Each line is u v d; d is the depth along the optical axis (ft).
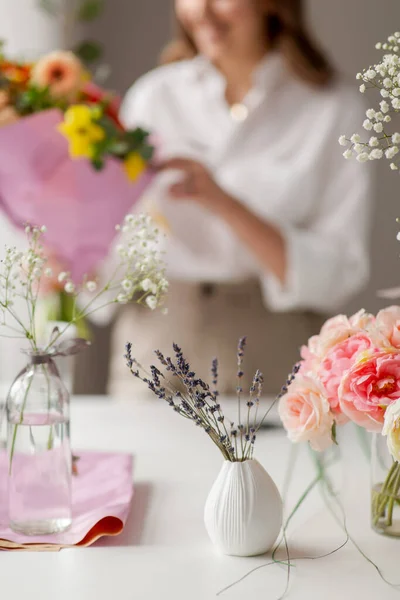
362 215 7.16
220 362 6.97
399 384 3.04
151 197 7.07
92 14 6.10
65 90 4.98
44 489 3.30
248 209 6.56
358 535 3.43
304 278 6.82
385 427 2.92
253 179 7.14
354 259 7.06
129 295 3.42
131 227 3.45
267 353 7.00
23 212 5.19
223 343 7.01
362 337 3.25
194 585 2.92
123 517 3.34
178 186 6.30
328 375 3.19
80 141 4.89
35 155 4.94
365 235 7.20
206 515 3.20
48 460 3.29
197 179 6.23
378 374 3.04
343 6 10.34
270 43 7.18
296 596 2.84
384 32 10.34
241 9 6.77
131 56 9.98
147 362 7.18
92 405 5.57
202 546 3.29
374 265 10.46
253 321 7.05
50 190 5.08
